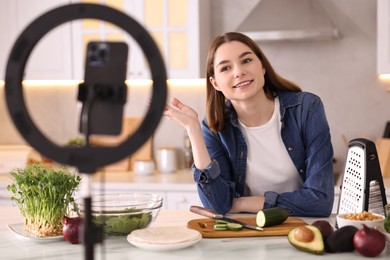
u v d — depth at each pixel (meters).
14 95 0.67
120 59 0.71
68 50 3.91
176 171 4.06
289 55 3.99
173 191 3.50
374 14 3.86
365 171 1.75
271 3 3.77
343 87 3.93
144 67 3.84
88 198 0.72
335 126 3.96
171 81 4.14
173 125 4.22
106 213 1.72
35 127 0.67
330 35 3.55
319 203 2.10
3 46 4.00
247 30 3.70
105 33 3.87
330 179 2.16
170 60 3.76
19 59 0.67
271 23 3.68
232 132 2.29
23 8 3.95
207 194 2.15
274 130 2.25
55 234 1.79
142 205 1.76
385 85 3.87
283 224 1.86
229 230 1.78
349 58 3.91
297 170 2.27
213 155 2.30
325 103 3.96
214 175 2.13
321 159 2.17
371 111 3.91
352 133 3.94
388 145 3.66
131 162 4.15
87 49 0.72
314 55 3.96
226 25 4.09
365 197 1.74
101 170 0.71
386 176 3.66
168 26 3.75
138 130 0.67
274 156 2.27
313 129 2.19
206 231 1.77
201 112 4.13
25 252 1.65
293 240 1.58
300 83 3.99
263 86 2.29
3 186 3.70
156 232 1.70
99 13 0.66
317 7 3.68
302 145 2.23
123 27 0.66
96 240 0.73
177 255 1.56
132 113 4.24
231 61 2.10
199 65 3.72
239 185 2.32
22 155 4.02
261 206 2.13
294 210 2.11
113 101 0.70
